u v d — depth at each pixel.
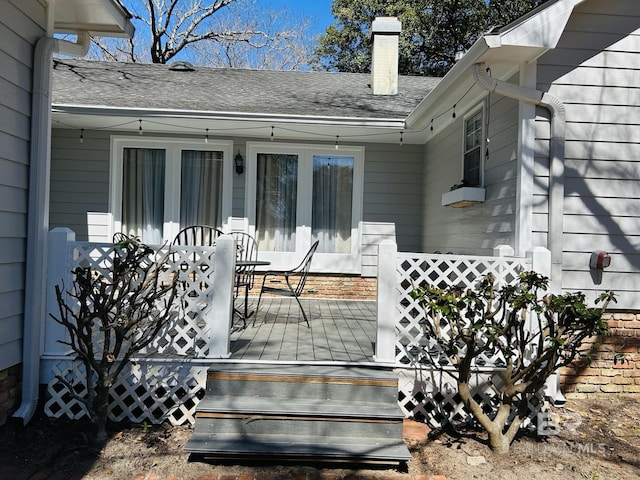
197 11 16.59
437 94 4.71
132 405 3.43
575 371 4.00
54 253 3.47
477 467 2.93
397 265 3.53
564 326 2.96
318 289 6.86
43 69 3.41
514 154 4.05
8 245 3.17
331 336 4.31
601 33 3.94
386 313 3.48
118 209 6.63
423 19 15.34
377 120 5.93
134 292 3.20
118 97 6.15
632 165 3.98
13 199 3.21
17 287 3.28
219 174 6.78
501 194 4.29
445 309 2.90
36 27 3.44
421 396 3.62
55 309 3.48
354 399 3.26
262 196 6.84
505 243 4.19
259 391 3.28
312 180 6.86
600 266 3.88
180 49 16.97
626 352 4.00
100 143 6.53
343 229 6.94
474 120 5.07
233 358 3.51
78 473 2.75
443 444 3.21
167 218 6.69
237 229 6.72
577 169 3.95
